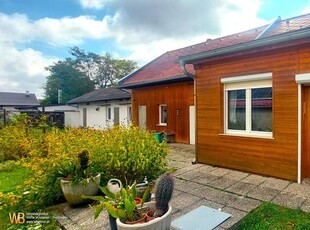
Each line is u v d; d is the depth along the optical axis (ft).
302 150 15.24
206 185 15.28
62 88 118.21
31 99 114.01
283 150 15.84
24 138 24.54
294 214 10.90
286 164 15.74
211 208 11.77
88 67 130.93
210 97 20.26
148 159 14.32
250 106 18.08
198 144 21.47
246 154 17.93
